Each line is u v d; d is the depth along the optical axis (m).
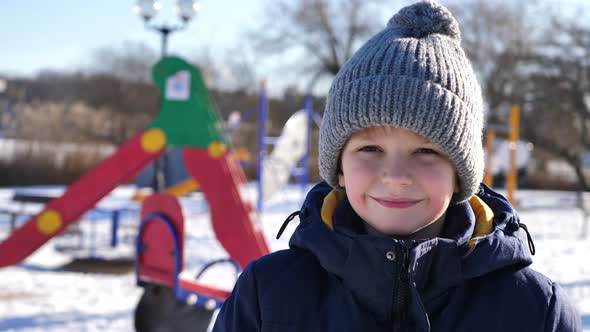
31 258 7.10
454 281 1.18
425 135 1.18
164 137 4.62
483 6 26.08
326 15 29.88
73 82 33.06
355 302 1.21
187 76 4.64
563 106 25.39
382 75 1.21
